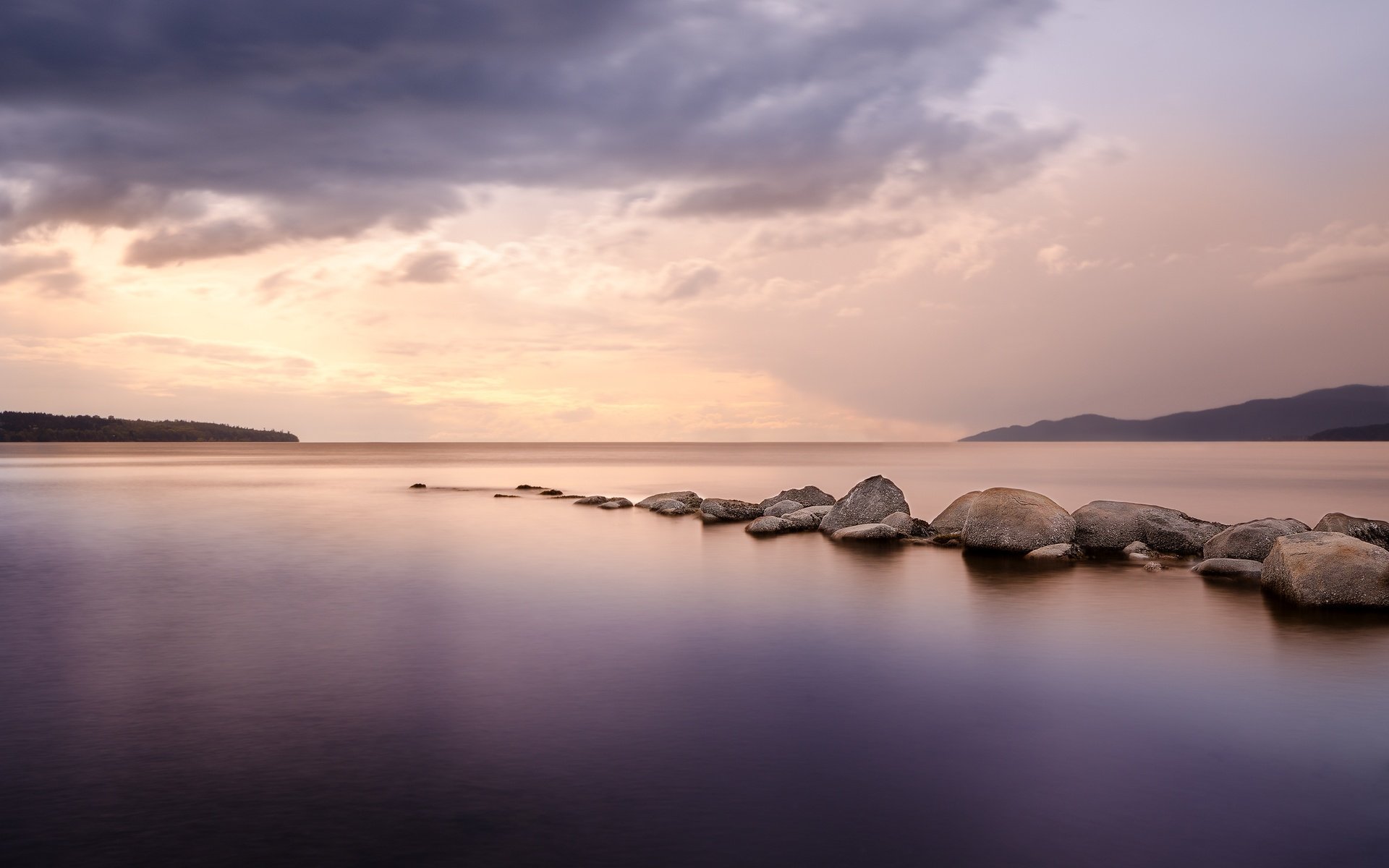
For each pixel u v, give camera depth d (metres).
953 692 11.22
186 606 16.91
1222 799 8.06
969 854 7.01
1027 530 24.06
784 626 15.04
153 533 30.27
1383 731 9.80
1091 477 73.19
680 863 6.86
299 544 27.06
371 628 14.92
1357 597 16.20
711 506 34.84
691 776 8.49
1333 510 39.91
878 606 16.80
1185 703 10.77
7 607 16.89
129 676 11.88
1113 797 8.09
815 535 29.12
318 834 7.30
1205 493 52.41
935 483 65.06
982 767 8.74
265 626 15.05
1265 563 18.67
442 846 7.13
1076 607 16.70
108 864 6.80
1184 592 18.12
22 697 10.98
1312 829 7.50
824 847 7.12
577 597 17.86
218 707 10.55
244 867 6.78
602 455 176.50
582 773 8.56
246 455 163.25
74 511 39.97
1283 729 9.87
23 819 7.56
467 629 14.87
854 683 11.60
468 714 10.31
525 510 39.84
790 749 9.22
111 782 8.34
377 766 8.72
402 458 143.75
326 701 10.79
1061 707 10.62
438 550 25.55
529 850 7.06
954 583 19.38
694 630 14.75
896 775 8.53
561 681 11.65
